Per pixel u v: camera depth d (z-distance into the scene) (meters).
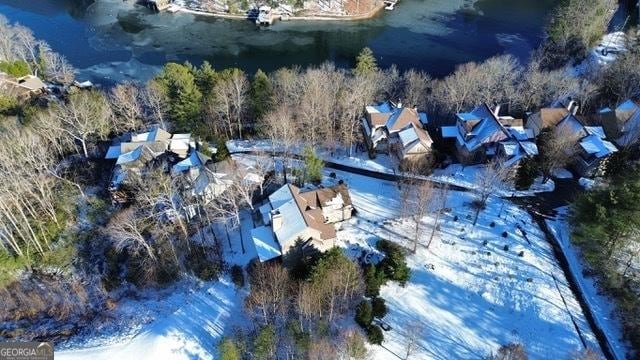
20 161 79.06
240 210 81.62
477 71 105.00
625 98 104.12
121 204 83.88
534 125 94.69
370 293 65.25
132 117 98.56
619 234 63.88
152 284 71.75
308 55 149.50
